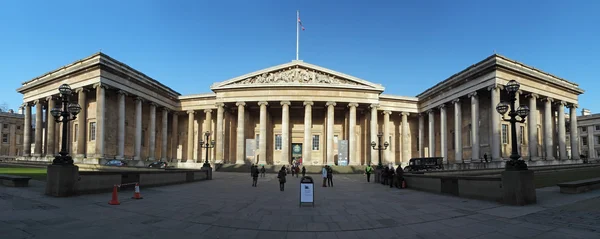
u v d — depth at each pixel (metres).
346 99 62.81
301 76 63.75
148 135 64.69
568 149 104.31
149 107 65.62
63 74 54.53
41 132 60.88
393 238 10.90
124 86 55.72
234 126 70.81
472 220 13.45
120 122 54.34
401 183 28.91
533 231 11.32
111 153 55.28
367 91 63.72
